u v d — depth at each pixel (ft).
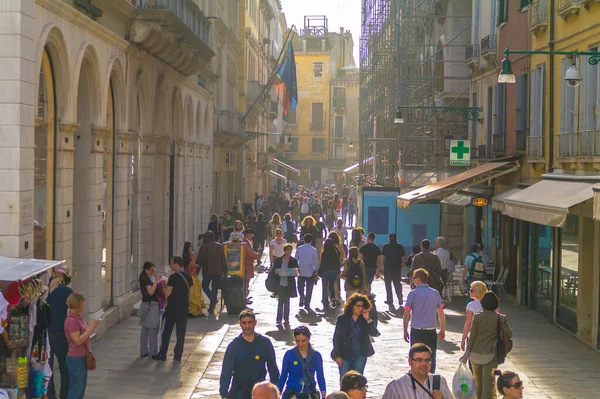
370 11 173.68
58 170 49.37
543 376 49.01
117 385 44.73
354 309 37.42
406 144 121.49
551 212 53.88
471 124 101.30
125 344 55.42
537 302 71.56
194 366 49.98
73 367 37.60
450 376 48.24
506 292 81.25
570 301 62.64
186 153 95.76
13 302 33.76
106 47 57.67
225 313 70.44
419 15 121.19
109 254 62.44
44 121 47.83
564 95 65.57
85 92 55.42
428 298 43.04
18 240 41.27
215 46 124.36
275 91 258.57
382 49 146.72
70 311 37.93
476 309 41.96
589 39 60.23
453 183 79.87
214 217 98.32
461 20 111.55
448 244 106.42
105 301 61.62
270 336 59.62
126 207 64.54
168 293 51.11
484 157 92.89
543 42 70.69
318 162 347.77
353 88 345.92
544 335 61.36
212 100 118.21
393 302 77.56
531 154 72.18
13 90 41.09
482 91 96.02
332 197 196.65
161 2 71.77
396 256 73.05
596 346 56.49
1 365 33.99
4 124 41.19
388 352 54.90
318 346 56.70
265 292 82.99
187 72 88.17
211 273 69.56
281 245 83.41
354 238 79.56
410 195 90.53
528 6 73.77
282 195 177.88
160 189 83.35
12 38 41.01
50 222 49.03
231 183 158.40
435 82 120.37
